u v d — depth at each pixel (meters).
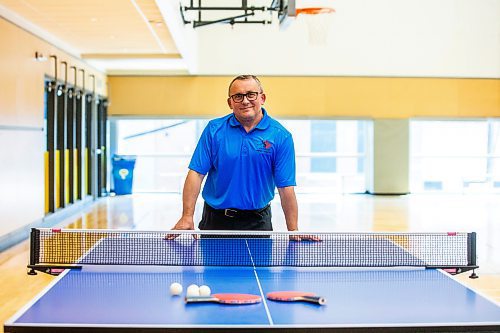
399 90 14.45
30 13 7.68
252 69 14.10
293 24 14.07
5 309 4.65
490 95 14.53
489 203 12.87
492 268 6.15
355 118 14.41
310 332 2.14
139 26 8.61
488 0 14.33
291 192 3.42
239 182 3.36
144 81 14.06
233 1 13.65
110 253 3.30
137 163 15.61
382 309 2.37
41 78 8.80
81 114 11.49
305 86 14.28
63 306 2.38
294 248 3.45
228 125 3.34
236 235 3.53
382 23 14.27
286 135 3.38
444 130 16.02
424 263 3.18
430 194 15.11
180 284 2.71
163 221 9.65
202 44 14.00
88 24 8.46
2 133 7.19
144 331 2.12
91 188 12.66
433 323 2.19
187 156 15.62
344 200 13.40
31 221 8.31
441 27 14.33
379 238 3.82
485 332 2.20
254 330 2.12
